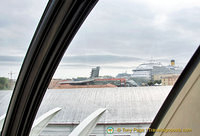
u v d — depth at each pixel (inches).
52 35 50.0
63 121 132.6
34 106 64.1
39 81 59.0
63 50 54.1
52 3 44.7
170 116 99.5
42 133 131.9
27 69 56.8
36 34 51.2
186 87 88.9
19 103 63.4
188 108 88.7
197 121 84.0
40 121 124.6
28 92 60.7
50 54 53.8
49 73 58.1
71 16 46.3
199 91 83.4
